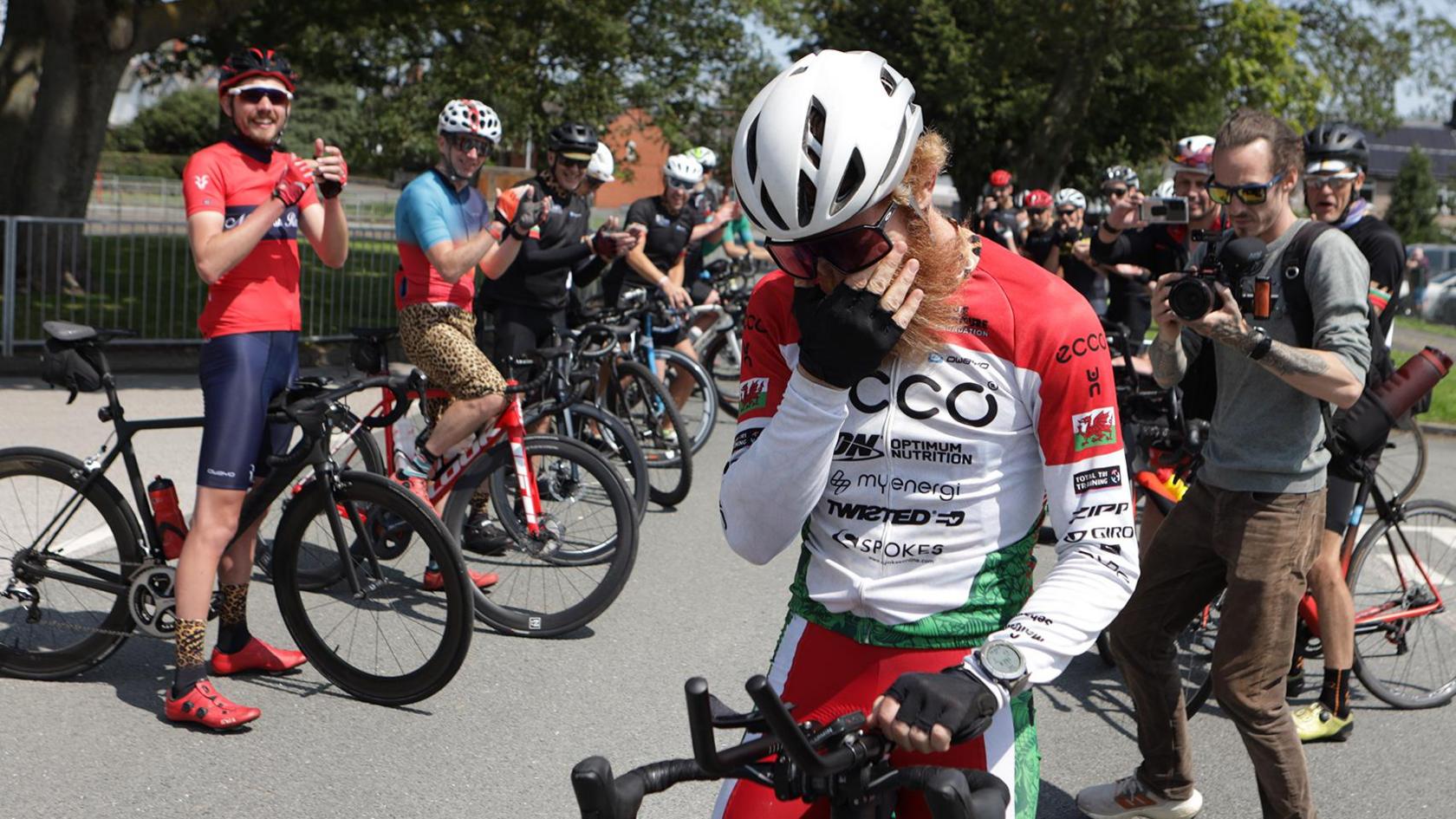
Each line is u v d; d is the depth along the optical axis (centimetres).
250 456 392
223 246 370
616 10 2102
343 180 396
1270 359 285
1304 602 429
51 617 421
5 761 361
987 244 192
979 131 3108
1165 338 310
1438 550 463
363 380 428
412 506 399
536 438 495
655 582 567
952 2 2981
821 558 197
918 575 190
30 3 1502
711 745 157
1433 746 421
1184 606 328
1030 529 192
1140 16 2620
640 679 450
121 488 629
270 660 435
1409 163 5662
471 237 503
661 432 705
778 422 174
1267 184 304
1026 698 194
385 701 413
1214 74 2722
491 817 343
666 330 820
